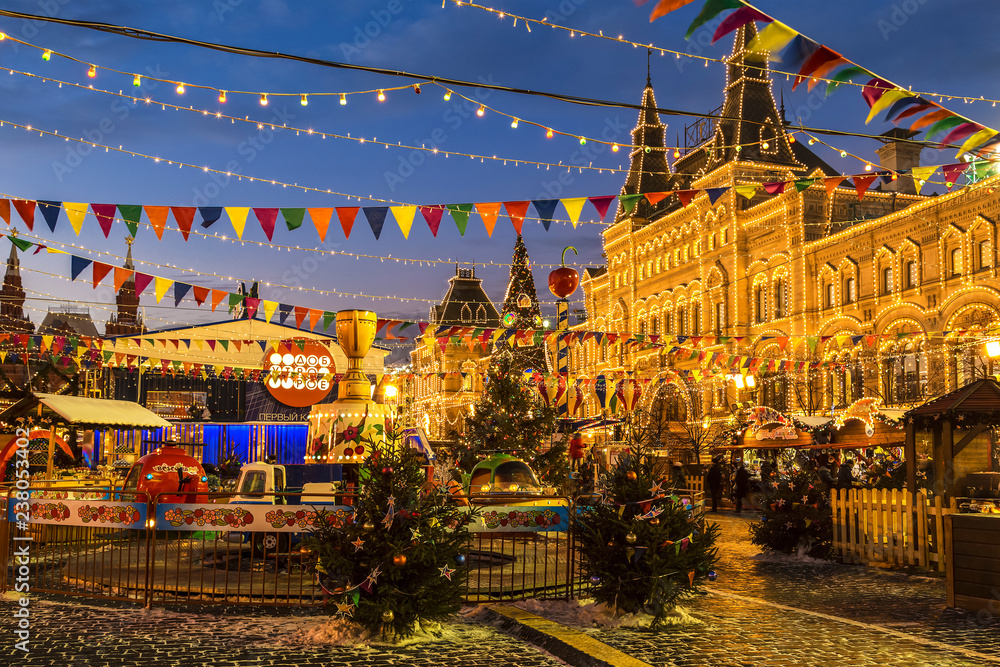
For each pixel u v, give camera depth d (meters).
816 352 36.53
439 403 67.50
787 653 6.77
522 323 23.66
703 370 30.22
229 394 35.56
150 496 8.72
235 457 25.45
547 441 20.28
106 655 6.55
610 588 8.01
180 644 6.93
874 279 33.44
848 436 23.36
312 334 33.81
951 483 11.49
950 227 29.56
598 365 58.47
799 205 38.38
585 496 8.74
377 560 7.15
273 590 8.98
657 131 55.91
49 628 7.45
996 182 27.09
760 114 44.31
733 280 42.72
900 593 9.80
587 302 61.22
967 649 6.96
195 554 11.97
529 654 6.80
